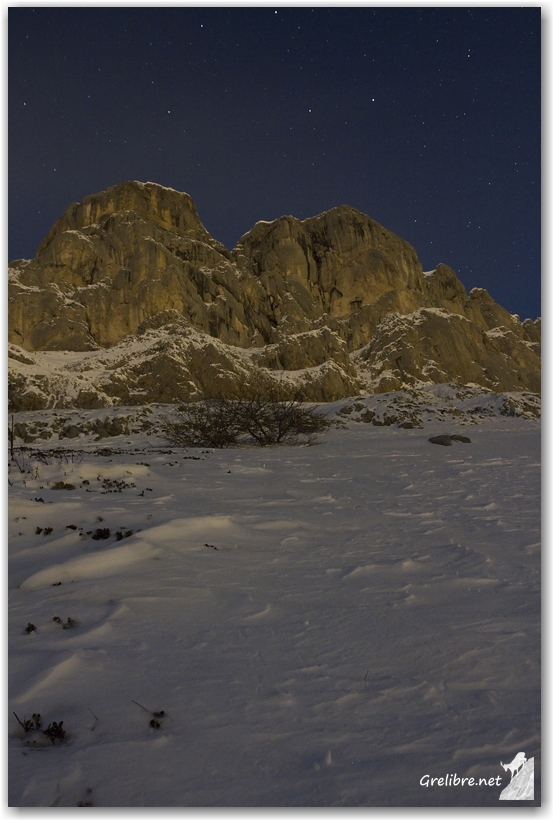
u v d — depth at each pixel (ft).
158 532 21.91
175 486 34.78
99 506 26.48
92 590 16.75
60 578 17.79
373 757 9.19
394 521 26.48
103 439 76.23
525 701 10.89
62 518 24.04
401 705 10.76
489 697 11.01
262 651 13.00
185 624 14.48
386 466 47.78
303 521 26.09
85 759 9.12
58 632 13.99
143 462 46.03
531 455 56.18
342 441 74.43
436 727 10.03
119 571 18.49
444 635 13.88
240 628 14.28
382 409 99.86
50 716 10.36
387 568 19.21
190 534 22.63
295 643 13.44
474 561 19.81
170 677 11.73
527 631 14.06
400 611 15.46
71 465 37.88
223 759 9.13
